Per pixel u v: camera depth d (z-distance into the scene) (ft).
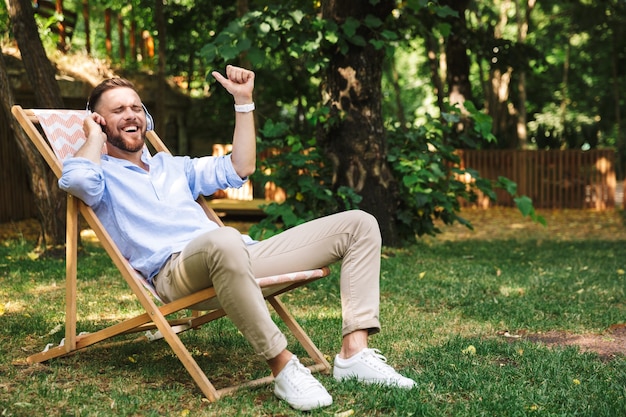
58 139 12.03
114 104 11.41
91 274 20.38
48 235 23.30
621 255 26.58
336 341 13.70
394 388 10.61
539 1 72.43
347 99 25.11
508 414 9.78
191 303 10.47
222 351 12.93
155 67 47.57
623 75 73.67
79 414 9.73
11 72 34.76
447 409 9.99
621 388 10.91
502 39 46.34
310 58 24.39
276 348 10.11
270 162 24.61
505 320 15.61
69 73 38.78
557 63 88.43
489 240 31.96
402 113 63.77
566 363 12.16
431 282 19.80
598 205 50.34
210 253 9.93
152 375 11.46
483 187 25.44
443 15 24.45
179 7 49.14
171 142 50.08
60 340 13.51
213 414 9.79
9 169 36.35
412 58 91.91
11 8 22.36
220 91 50.03
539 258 25.41
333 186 25.50
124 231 11.14
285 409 9.96
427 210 26.32
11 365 11.91
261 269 11.10
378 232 11.21
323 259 11.20
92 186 10.87
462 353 12.80
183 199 11.57
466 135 26.30
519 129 62.85
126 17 51.19
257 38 23.34
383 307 16.81
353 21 23.88
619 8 63.52
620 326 15.06
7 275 20.30
